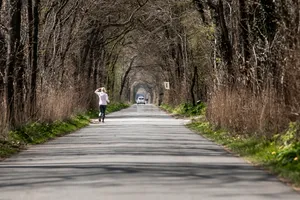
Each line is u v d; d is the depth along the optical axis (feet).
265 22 177.37
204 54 416.46
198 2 281.13
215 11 249.34
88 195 82.53
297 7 129.90
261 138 154.40
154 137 208.95
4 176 103.40
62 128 243.40
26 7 241.76
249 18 191.93
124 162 124.67
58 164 121.90
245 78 187.73
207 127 241.55
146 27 495.41
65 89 312.71
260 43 178.60
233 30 229.66
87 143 181.06
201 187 89.76
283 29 135.23
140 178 99.50
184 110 457.68
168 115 472.44
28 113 217.56
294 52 129.90
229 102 205.46
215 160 130.41
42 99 237.25
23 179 99.40
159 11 433.89
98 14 401.08
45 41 293.84
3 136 167.43
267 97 155.74
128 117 425.28
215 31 266.77
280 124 146.41
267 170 111.24
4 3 207.72
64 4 297.94
